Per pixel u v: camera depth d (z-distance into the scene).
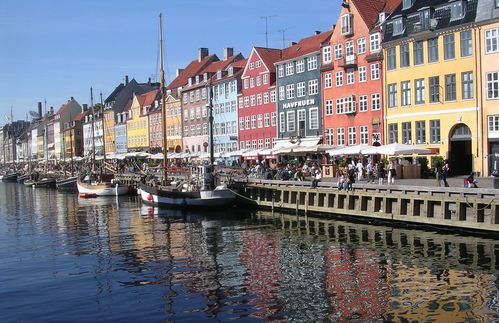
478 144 41.25
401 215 29.36
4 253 26.22
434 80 44.72
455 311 15.20
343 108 54.78
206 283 19.02
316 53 58.44
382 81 49.84
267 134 67.62
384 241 25.62
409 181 37.06
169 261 22.92
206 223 34.56
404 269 20.02
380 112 50.41
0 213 46.50
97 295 17.97
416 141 46.41
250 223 33.84
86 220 39.06
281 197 39.12
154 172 63.78
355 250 23.88
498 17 39.53
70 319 15.61
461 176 41.34
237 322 14.87
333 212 34.28
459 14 42.50
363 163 47.91
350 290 17.52
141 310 16.19
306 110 60.28
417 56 46.12
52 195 68.50
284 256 23.17
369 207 31.94
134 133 110.75
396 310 15.44
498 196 24.83
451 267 20.03
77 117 147.62
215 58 91.44
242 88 73.06
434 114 44.66
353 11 53.50
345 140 54.78
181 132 91.06
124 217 39.78
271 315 15.35
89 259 24.05
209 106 44.19
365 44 52.16
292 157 59.84
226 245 26.27
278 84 64.88
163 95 49.16
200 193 40.47
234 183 43.22
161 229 32.59
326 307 15.89
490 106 40.53
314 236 27.98
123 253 25.17
